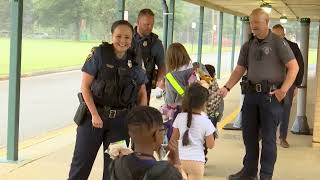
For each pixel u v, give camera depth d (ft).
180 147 15.64
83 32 74.74
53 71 77.10
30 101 44.75
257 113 19.40
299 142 28.04
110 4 63.41
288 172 21.71
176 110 18.10
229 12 62.34
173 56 18.53
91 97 14.39
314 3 43.70
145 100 15.39
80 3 71.15
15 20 20.84
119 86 14.34
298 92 30.81
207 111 19.56
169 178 8.61
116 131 14.64
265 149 19.11
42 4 73.82
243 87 19.48
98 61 14.23
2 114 36.81
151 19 19.39
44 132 30.63
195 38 93.81
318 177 21.06
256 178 19.98
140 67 14.83
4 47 74.18
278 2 43.60
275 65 18.83
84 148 14.67
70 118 36.24
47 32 82.43
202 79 19.66
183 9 89.45
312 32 114.93
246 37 33.06
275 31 23.62
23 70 73.41
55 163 21.77
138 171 8.80
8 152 21.85
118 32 14.08
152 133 9.09
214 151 25.32
